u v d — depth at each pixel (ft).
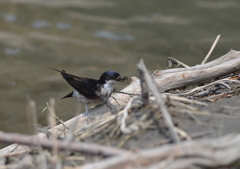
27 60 68.33
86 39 78.69
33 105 20.22
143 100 20.51
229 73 28.09
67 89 57.21
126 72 62.34
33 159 18.61
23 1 99.04
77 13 92.48
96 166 15.57
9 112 49.37
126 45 75.82
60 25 85.51
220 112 20.26
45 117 47.70
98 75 61.57
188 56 69.26
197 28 82.94
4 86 57.67
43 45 74.59
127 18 89.92
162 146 16.51
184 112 20.22
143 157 15.48
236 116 19.61
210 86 26.25
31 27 83.76
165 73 28.25
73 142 16.98
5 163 20.85
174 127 18.48
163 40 77.30
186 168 15.11
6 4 96.37
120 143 18.47
